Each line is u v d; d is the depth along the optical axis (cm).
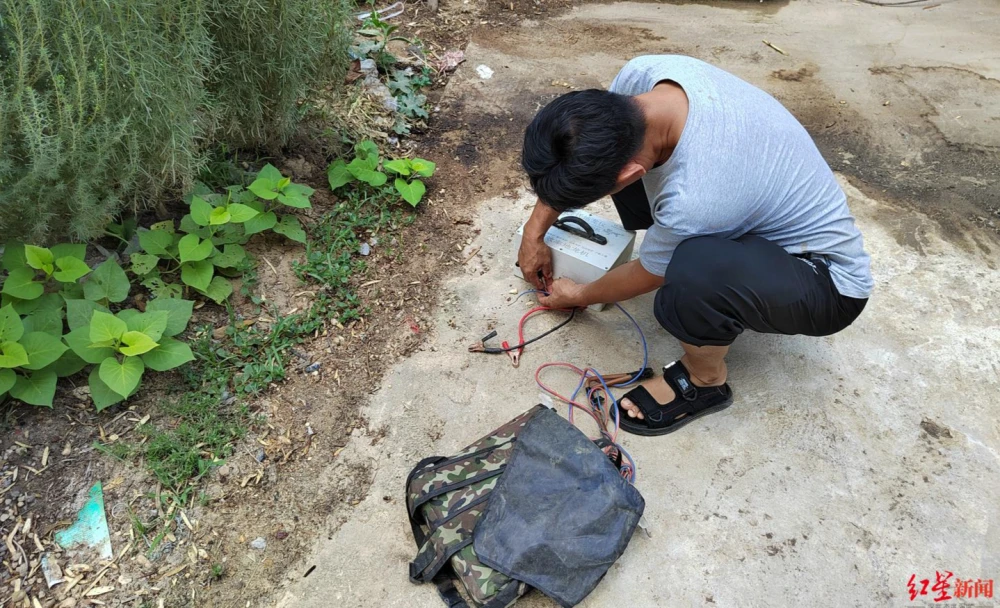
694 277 167
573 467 170
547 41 387
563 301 220
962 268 256
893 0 449
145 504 174
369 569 169
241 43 229
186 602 161
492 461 175
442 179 287
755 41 400
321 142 283
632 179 157
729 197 160
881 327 233
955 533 181
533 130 150
